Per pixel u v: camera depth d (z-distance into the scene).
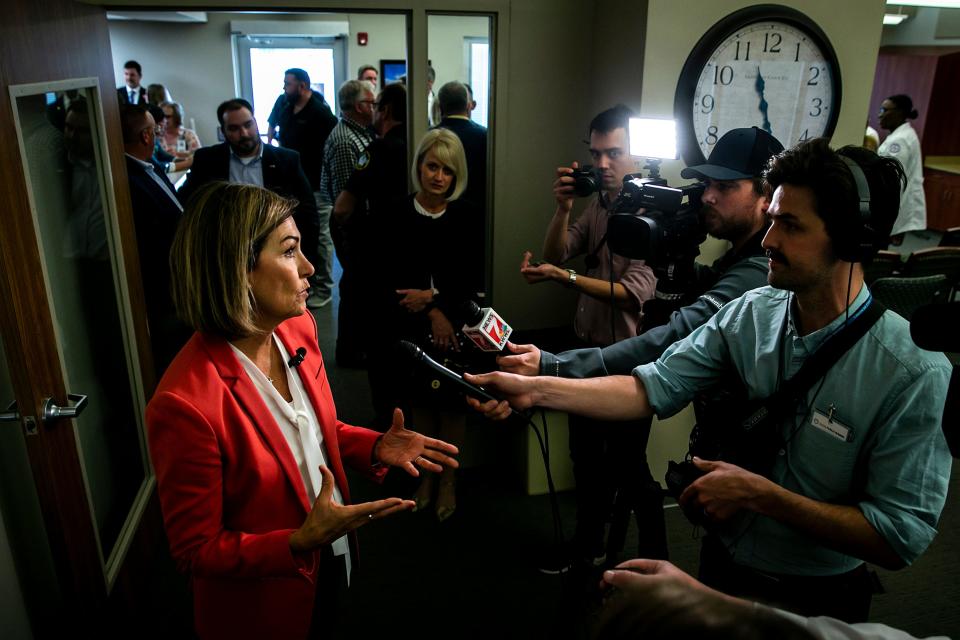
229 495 1.25
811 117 2.82
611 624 0.56
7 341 1.51
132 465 2.48
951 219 7.68
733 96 2.71
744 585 1.29
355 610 2.16
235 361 1.26
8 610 1.72
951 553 2.51
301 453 1.34
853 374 1.14
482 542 2.50
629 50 2.82
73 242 2.16
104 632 1.88
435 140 2.47
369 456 1.48
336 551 1.50
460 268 2.54
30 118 1.88
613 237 1.83
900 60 8.30
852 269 1.13
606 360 1.61
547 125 3.40
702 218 1.71
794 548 1.23
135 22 7.46
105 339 2.36
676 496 1.40
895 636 0.63
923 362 1.09
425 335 2.55
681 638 0.53
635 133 2.04
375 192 3.43
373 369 2.73
